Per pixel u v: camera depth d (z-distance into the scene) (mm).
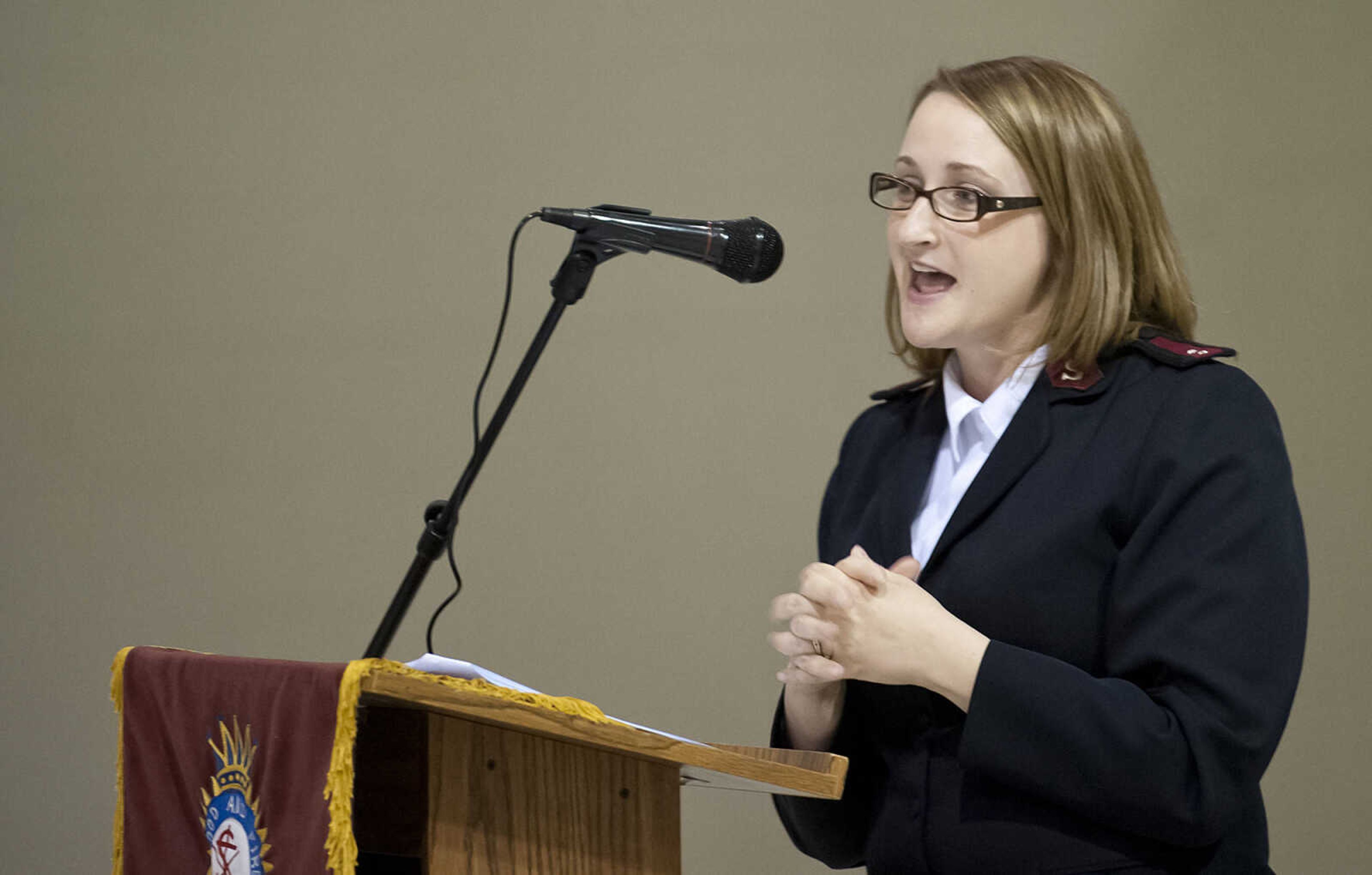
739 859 12234
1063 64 5672
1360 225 11719
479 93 13430
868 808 5934
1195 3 12000
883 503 6086
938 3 12656
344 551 13312
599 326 13086
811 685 5762
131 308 13844
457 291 13344
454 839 4129
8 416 13883
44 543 13727
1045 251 5555
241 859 4117
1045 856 5059
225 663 4316
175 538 13578
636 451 12938
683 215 13016
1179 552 4984
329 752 3807
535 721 3861
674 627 12695
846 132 12852
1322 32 11852
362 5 13633
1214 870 5012
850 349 12734
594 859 4391
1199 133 11938
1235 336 11805
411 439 13312
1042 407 5496
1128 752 4738
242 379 13633
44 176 14031
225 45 13828
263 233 13703
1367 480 11578
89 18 14023
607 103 13242
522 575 12945
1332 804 11398
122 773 4688
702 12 13141
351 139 13609
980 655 4891
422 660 4152
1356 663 11469
